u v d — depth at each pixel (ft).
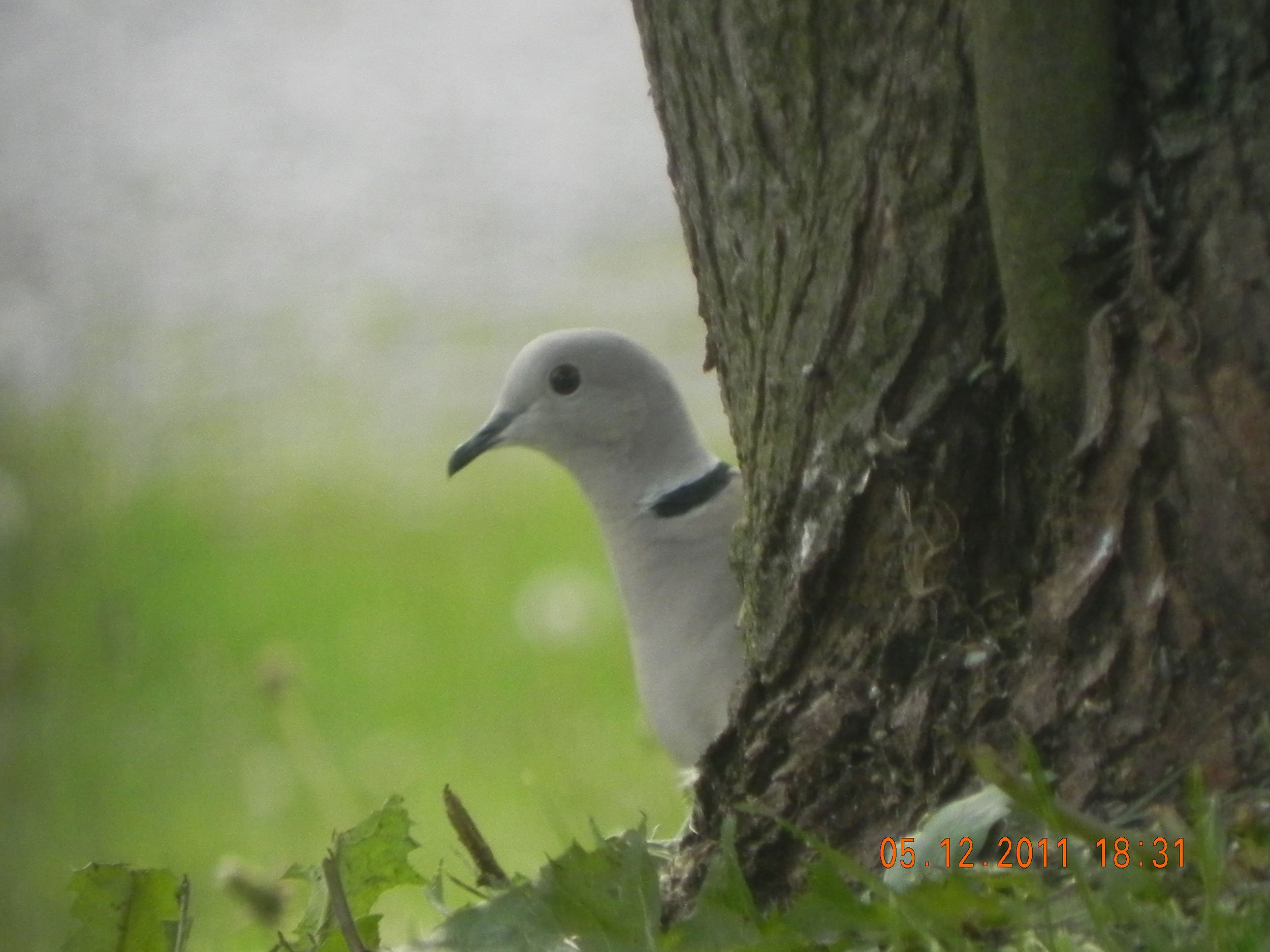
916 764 20.39
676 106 22.70
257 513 65.72
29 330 81.61
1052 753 19.21
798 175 21.08
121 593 58.95
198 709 53.67
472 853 22.36
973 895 17.46
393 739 49.83
